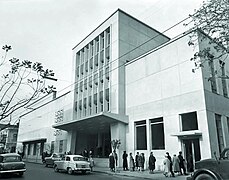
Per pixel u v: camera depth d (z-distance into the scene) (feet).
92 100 97.25
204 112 55.72
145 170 64.75
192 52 62.59
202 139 54.44
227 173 25.62
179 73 64.85
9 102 20.34
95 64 100.83
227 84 69.67
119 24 89.45
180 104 62.23
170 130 63.00
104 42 95.76
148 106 72.23
